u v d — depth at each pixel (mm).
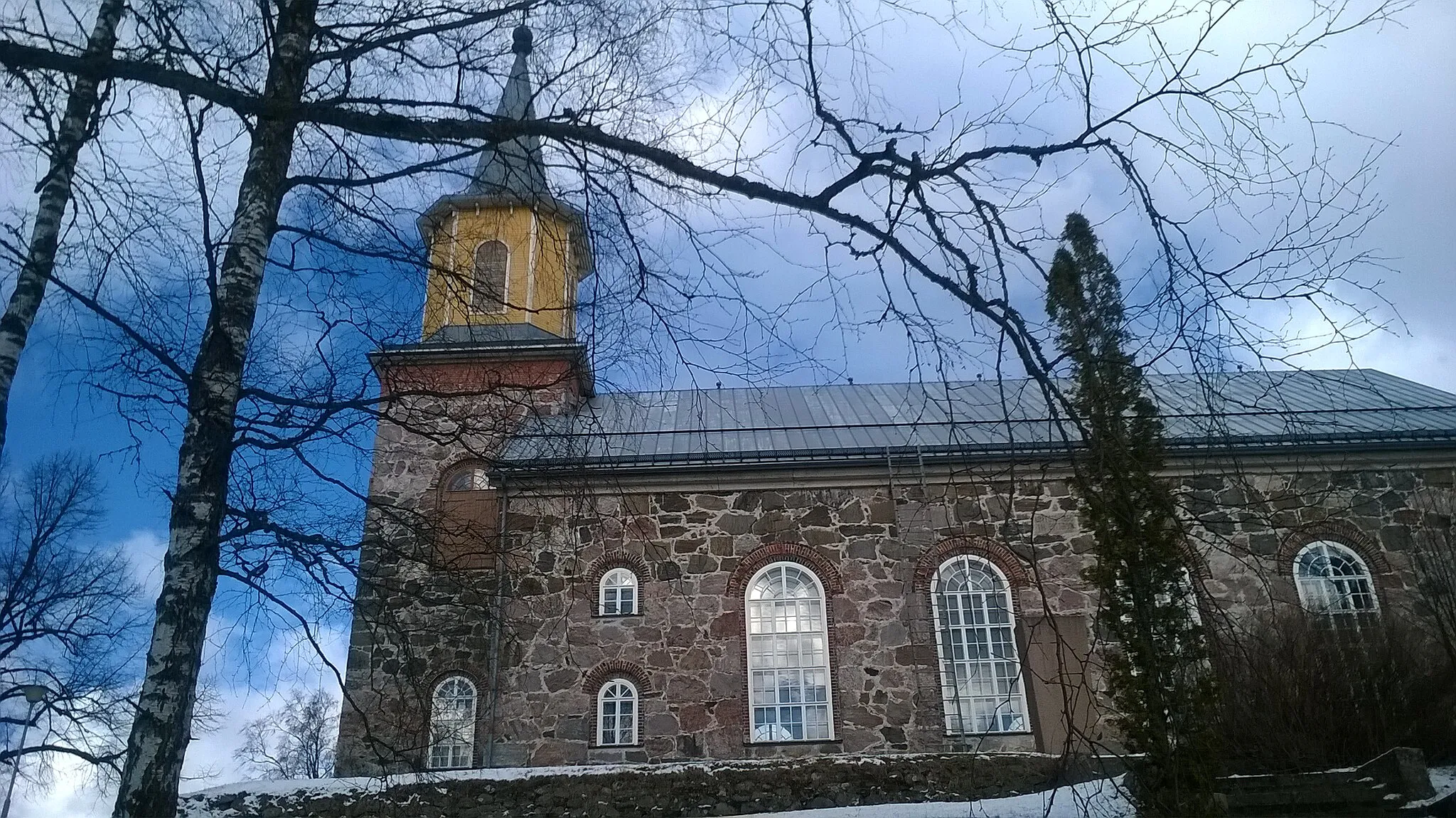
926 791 15227
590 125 5441
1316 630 13938
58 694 8586
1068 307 5320
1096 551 7527
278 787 14734
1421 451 19438
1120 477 5160
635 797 15039
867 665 18578
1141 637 6895
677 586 19109
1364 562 18859
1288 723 12469
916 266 5277
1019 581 19016
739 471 19906
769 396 24359
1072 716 5266
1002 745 17656
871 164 5242
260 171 6477
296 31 6301
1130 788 7973
